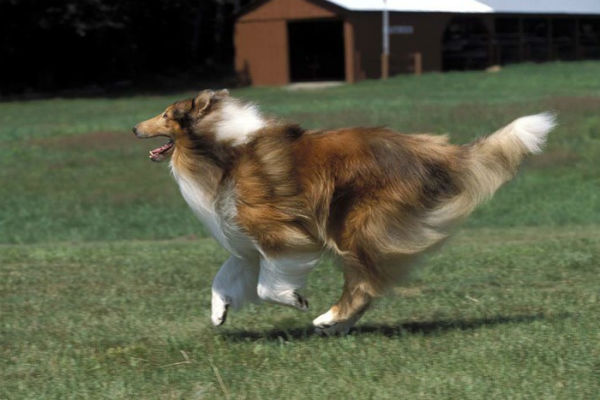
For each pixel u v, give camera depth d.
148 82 45.84
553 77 37.12
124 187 17.64
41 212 15.71
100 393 5.95
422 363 6.30
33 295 9.33
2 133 24.16
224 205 6.76
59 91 43.59
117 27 41.59
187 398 5.80
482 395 5.59
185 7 47.38
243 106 6.98
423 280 9.65
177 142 6.87
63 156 20.56
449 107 25.39
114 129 24.39
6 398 5.94
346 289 6.94
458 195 6.79
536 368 6.09
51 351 7.05
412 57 43.25
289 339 7.10
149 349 7.00
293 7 42.19
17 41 41.94
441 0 44.75
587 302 8.23
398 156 6.72
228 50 52.47
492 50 45.41
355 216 6.70
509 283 9.38
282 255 6.76
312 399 5.65
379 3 42.22
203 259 11.23
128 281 9.95
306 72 47.81
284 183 6.66
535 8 46.91
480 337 6.96
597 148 19.23
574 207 15.22
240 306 7.26
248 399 5.71
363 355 6.53
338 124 23.20
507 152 6.78
